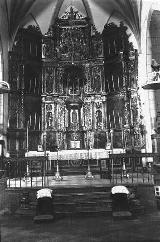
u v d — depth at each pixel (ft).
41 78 70.95
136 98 66.74
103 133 67.82
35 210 35.50
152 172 40.45
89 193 37.01
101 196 36.35
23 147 64.18
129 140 64.85
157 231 27.07
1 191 38.22
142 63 68.39
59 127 68.74
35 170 57.98
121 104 67.51
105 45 72.59
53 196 36.17
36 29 72.38
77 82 71.67
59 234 26.76
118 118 67.72
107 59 71.31
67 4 77.51
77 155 56.08
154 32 69.67
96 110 69.92
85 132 68.49
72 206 34.96
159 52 69.15
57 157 52.70
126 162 59.93
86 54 72.69
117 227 28.63
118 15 75.25
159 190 36.14
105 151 56.85
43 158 39.63
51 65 71.51
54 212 33.91
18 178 54.85
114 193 34.01
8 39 68.64
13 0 66.69
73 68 71.77
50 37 73.00
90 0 75.56
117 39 71.00
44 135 66.28
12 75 66.23
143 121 65.67
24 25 74.49
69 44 73.41
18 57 67.67
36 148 66.39
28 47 70.59
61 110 69.82
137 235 25.89
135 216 33.32
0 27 63.21
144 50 68.80
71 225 29.73
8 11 67.15
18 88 66.39
